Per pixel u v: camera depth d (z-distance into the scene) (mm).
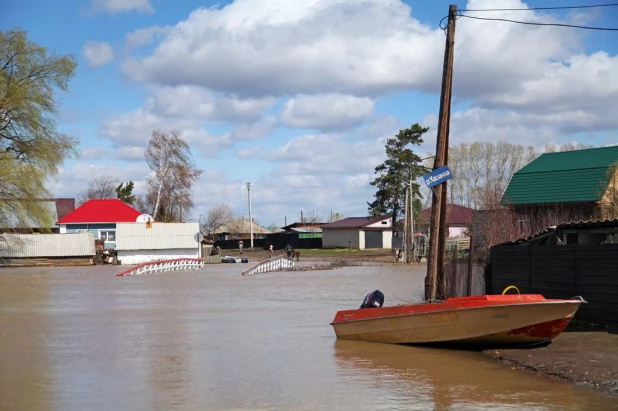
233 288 37781
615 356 13867
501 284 20969
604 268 16234
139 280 45438
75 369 14742
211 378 13719
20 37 48562
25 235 65062
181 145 94062
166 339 19031
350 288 36719
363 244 92875
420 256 65562
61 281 44656
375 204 85125
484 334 15766
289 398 12016
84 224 82438
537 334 15258
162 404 11648
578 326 17062
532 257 19234
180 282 43094
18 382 13461
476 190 91250
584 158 50625
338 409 11242
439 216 20359
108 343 18375
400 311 17172
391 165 83938
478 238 40281
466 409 11141
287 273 51688
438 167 20328
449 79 20312
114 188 132875
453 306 16094
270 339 18875
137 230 68375
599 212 44844
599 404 11195
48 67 49562
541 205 48000
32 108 48250
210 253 73062
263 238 111188
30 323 22781
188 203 94250
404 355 16109
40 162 49031
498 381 13094
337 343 18047
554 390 12242
